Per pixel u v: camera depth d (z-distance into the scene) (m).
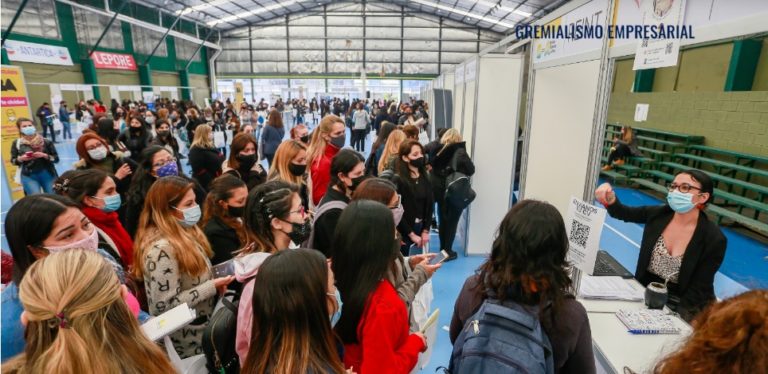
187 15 17.45
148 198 1.67
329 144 3.26
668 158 7.25
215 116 10.61
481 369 0.99
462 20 19.70
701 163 6.60
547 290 1.05
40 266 0.81
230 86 21.28
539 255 1.05
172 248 1.58
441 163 3.74
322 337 0.98
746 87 5.96
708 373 0.62
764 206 4.72
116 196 2.03
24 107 5.04
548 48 2.38
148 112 8.69
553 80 2.31
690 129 6.87
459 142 3.62
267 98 21.31
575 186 2.11
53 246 1.37
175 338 1.62
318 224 2.05
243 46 20.72
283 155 2.94
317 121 18.66
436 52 20.42
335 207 2.06
